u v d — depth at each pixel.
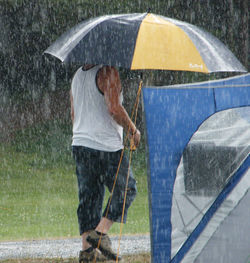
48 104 83.00
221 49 17.97
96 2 74.56
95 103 17.14
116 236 25.27
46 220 34.94
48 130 77.38
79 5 74.81
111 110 16.83
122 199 17.11
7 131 76.44
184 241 15.41
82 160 17.39
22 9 77.00
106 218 17.23
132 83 73.94
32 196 48.66
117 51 16.30
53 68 84.56
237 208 15.66
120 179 17.17
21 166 64.75
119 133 17.47
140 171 61.47
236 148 15.70
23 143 72.69
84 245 17.66
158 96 15.11
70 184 56.38
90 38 16.86
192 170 15.38
